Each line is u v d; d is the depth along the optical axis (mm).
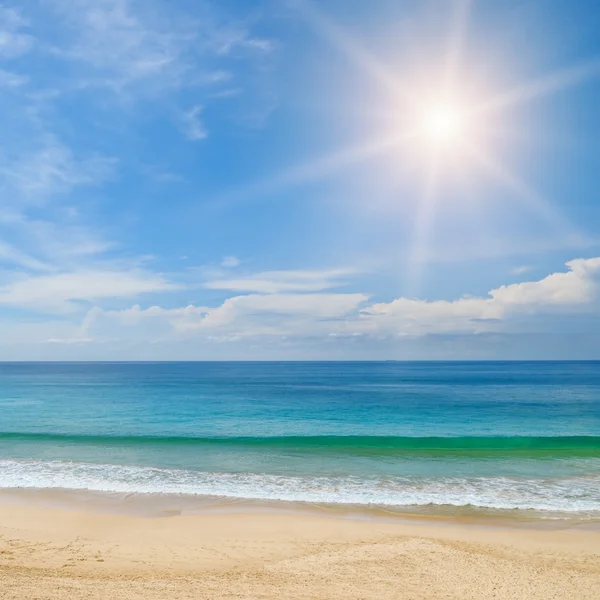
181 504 13172
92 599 6535
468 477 16297
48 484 15148
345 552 9641
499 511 12727
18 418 33688
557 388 69125
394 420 33000
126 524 11430
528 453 20219
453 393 58750
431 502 13469
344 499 13711
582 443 22656
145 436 24266
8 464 18031
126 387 71500
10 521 11461
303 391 62094
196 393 58938
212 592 7160
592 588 7973
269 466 17812
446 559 9312
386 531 11078
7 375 126812
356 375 125125
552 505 13250
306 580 8000
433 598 7301
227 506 13008
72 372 156750
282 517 12062
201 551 9602
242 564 8867
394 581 8070
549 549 10023
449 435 26516
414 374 130625
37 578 7559
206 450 20859
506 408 40781
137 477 16094
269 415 35531
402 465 18047
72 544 9859
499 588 7875
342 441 23125
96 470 17078
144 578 7883
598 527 11555
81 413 36719
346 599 7074
